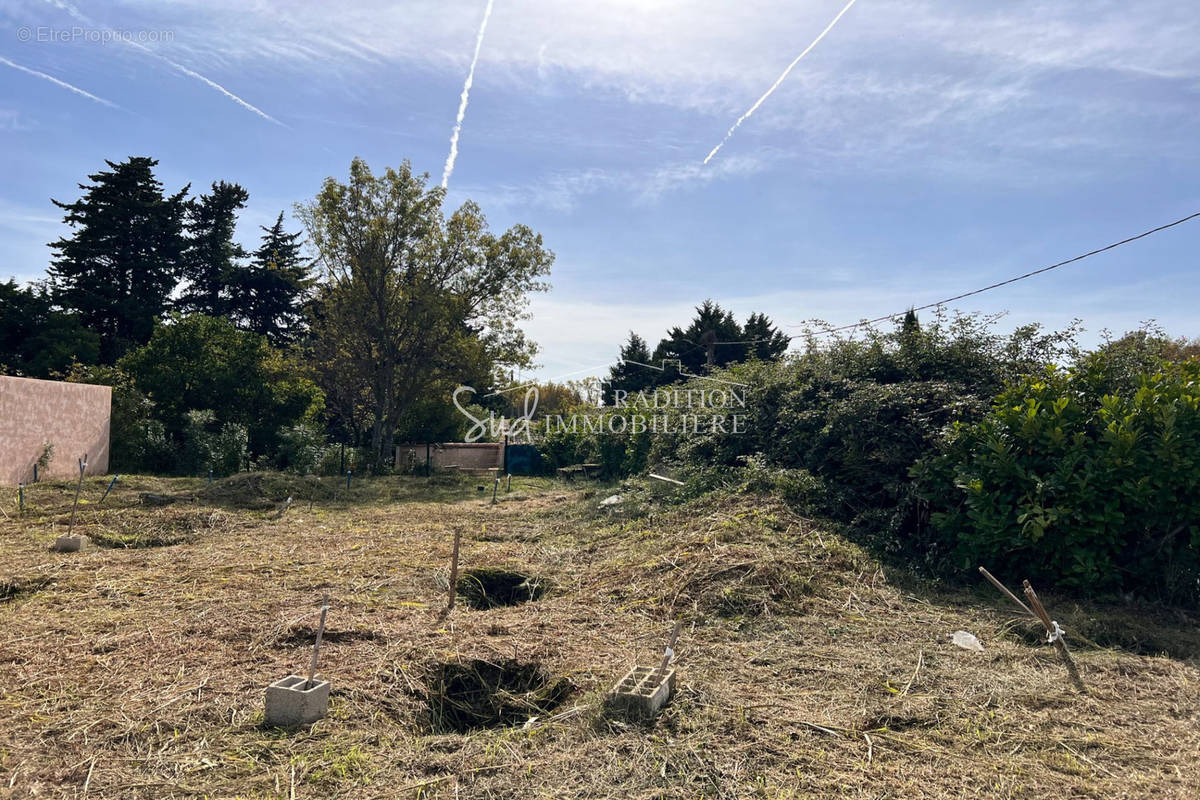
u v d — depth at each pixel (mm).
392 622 5742
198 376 23406
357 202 24547
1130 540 6836
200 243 37000
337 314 25281
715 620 5789
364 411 29516
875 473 8383
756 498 8570
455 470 23734
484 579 7375
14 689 4363
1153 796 3279
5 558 7883
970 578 7078
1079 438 6688
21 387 14516
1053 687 4531
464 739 3770
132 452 19281
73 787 3268
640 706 3943
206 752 3582
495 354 26922
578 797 3209
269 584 6961
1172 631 5887
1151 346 8867
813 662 4926
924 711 4098
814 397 9914
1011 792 3287
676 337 35750
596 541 8852
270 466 22344
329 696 4117
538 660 4980
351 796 3213
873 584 6668
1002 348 9312
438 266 25719
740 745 3656
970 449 7430
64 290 32281
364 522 11234
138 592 6609
